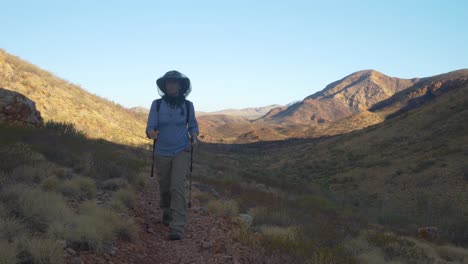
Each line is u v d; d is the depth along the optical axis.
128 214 6.14
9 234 3.83
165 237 5.39
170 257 4.59
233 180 20.06
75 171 8.88
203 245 4.97
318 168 53.34
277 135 142.00
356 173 43.12
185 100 5.42
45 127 16.62
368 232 10.19
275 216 8.53
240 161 72.31
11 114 14.48
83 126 31.17
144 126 47.84
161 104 5.31
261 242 5.46
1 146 8.28
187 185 11.72
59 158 9.66
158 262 4.36
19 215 4.42
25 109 15.12
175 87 5.28
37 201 4.69
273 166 63.94
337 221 12.34
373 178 39.34
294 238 6.23
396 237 10.46
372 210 23.80
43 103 30.03
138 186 9.50
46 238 4.00
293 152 85.31
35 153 8.69
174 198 5.30
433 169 34.72
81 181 7.01
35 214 4.48
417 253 9.36
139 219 6.02
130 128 41.12
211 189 12.30
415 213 25.39
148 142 37.28
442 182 31.31
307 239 6.50
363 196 33.28
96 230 4.38
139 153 25.44
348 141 66.44
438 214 23.89
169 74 5.25
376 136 62.00
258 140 132.50
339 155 59.28
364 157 52.69
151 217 6.47
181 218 5.30
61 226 4.26
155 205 7.62
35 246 3.51
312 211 13.47
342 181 41.47
